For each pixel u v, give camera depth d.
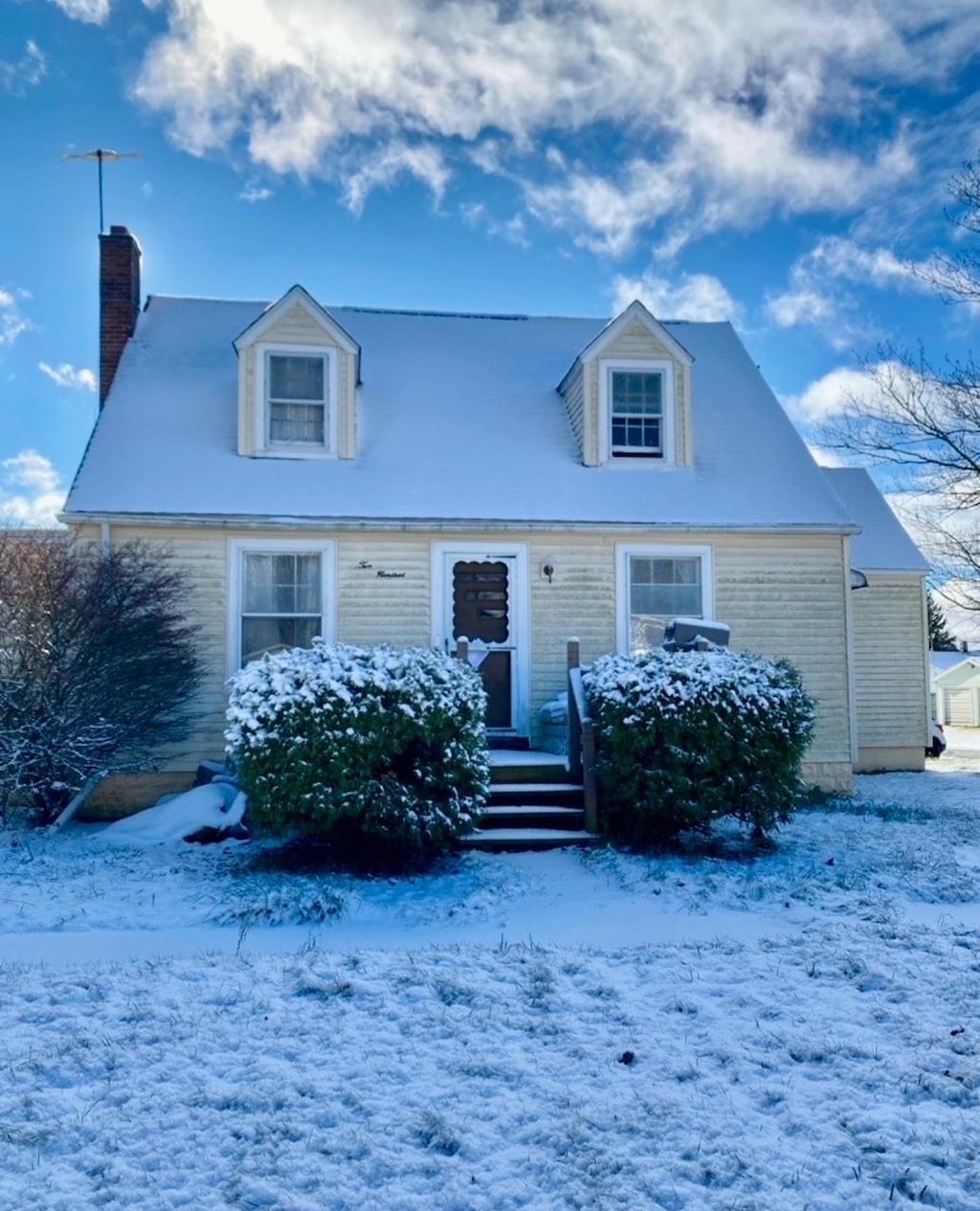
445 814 7.84
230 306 15.27
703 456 13.47
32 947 5.86
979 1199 3.14
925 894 7.18
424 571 11.99
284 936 6.18
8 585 9.75
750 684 8.57
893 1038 4.42
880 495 19.12
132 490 11.48
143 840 9.28
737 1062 4.16
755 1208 3.09
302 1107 3.75
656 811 8.37
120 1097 3.82
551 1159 3.39
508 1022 4.61
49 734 9.46
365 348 14.70
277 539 11.72
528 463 12.97
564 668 12.15
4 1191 3.17
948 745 26.31
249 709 7.85
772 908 6.82
